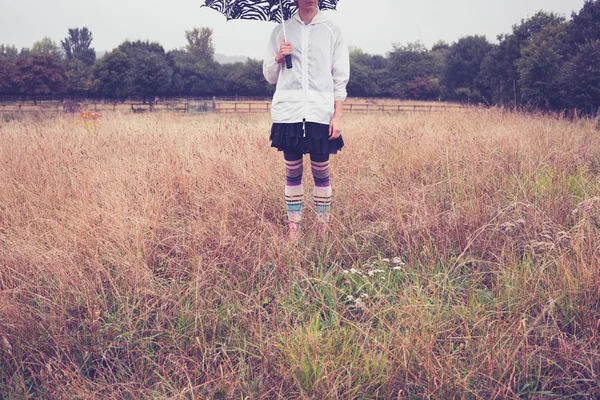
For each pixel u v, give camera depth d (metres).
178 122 11.85
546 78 30.02
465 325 2.17
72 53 104.75
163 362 2.21
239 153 5.29
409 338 2.10
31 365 2.17
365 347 2.16
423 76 76.44
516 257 2.89
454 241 3.17
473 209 3.41
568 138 6.28
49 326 2.35
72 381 1.99
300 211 3.48
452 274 2.78
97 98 63.72
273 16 3.53
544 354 2.05
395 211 3.56
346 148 5.83
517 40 40.62
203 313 2.41
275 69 3.48
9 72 61.69
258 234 3.34
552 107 28.73
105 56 63.75
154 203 3.77
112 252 3.01
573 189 3.98
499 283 2.62
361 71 79.94
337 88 3.47
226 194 3.83
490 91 44.38
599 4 29.77
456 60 67.00
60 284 2.56
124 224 3.29
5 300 2.40
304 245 3.16
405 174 4.71
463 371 1.98
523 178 4.29
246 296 2.53
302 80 3.32
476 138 6.05
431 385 1.88
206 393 1.98
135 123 10.04
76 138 7.38
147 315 2.45
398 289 2.60
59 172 4.80
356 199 3.97
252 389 1.97
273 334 2.27
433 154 5.42
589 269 2.44
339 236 3.29
